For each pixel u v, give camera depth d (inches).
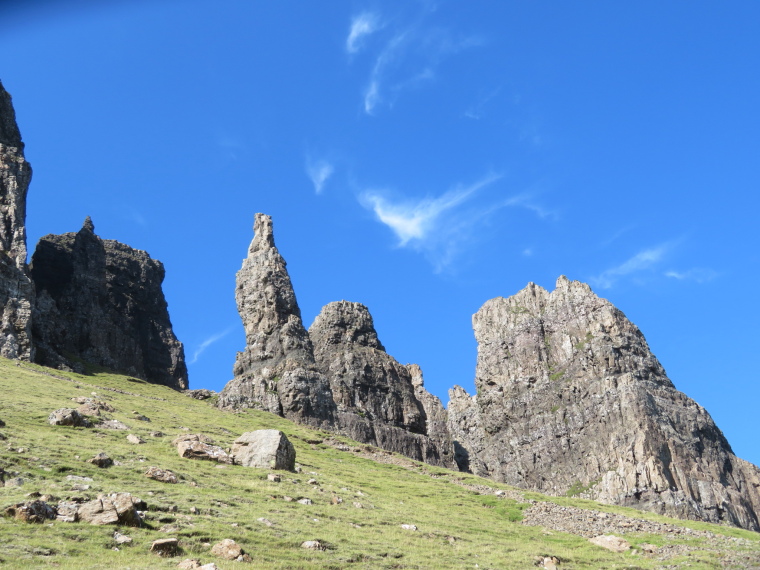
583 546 2768.2
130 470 2453.2
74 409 3137.3
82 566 1627.7
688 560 2529.5
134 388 5659.5
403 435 6131.9
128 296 7618.1
